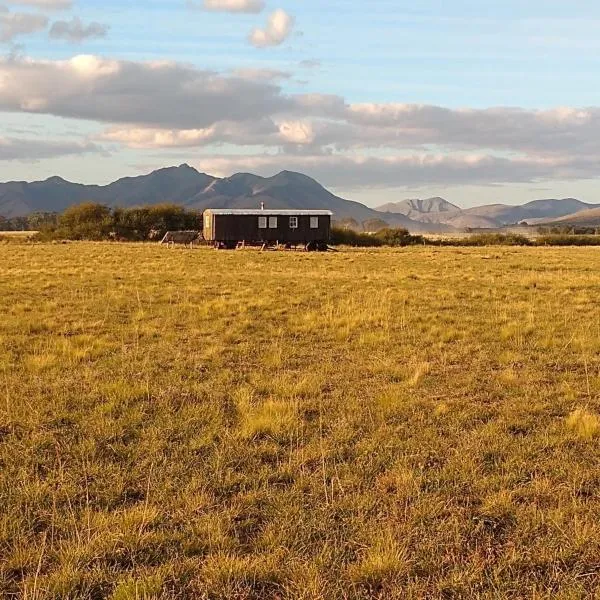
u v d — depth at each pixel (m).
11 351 12.35
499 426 8.22
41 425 8.00
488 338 14.34
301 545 5.24
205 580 4.77
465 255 46.22
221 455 7.10
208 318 16.72
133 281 25.19
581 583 4.75
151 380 10.38
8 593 4.62
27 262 35.00
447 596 4.68
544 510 5.87
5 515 5.65
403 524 5.58
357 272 30.34
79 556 4.99
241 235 53.69
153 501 6.01
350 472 6.70
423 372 11.05
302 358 12.36
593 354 12.62
